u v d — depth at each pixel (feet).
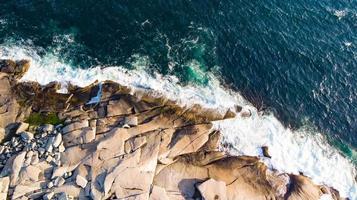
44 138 154.40
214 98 181.37
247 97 186.19
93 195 143.64
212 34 203.31
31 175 144.56
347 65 203.31
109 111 164.55
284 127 181.78
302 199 160.66
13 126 156.56
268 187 160.97
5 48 178.50
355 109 191.83
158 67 186.70
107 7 201.98
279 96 189.47
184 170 156.97
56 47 183.83
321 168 173.47
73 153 151.64
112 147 154.20
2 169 146.41
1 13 190.29
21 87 166.50
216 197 151.64
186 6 211.00
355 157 179.83
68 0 200.85
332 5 228.02
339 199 166.50
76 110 163.43
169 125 166.61
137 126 162.30
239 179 159.53
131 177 148.87
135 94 173.47
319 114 188.03
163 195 148.36
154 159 155.53
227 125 174.29
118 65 183.21
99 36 191.21
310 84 194.90
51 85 169.99
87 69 179.01
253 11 216.95
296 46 206.39
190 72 188.34
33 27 188.85
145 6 206.59
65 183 145.59
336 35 214.69
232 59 196.75
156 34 197.57
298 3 226.17
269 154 171.32
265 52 201.67
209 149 165.07
